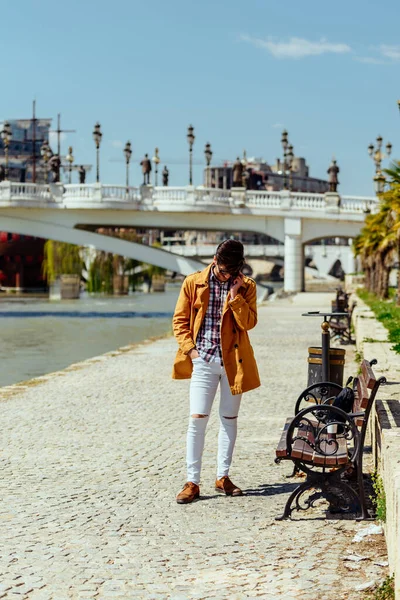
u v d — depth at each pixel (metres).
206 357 8.41
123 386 17.66
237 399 8.52
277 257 120.94
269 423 12.89
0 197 71.50
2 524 7.54
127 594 5.80
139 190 72.50
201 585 5.96
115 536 7.16
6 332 51.28
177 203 72.38
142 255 74.94
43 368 30.36
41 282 153.25
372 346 16.14
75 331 52.28
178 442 11.48
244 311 8.33
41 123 159.88
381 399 9.47
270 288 84.38
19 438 11.82
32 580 6.09
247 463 10.02
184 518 7.70
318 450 7.70
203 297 8.40
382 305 38.00
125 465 10.02
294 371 20.05
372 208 74.06
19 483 9.11
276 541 6.94
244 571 6.22
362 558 6.39
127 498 8.45
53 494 8.62
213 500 8.34
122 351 26.39
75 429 12.55
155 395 16.30
